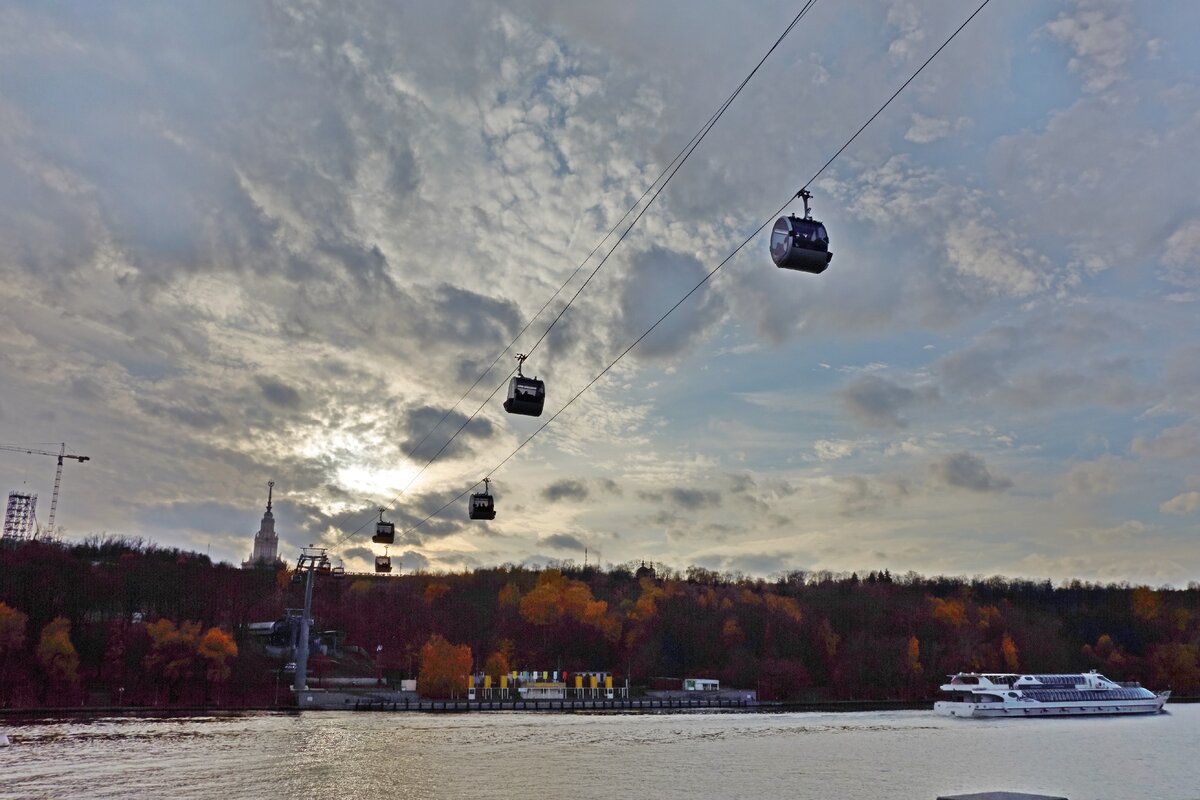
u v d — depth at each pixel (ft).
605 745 351.67
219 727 397.19
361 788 243.40
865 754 331.98
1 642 523.70
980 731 428.97
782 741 374.43
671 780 265.75
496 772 275.59
